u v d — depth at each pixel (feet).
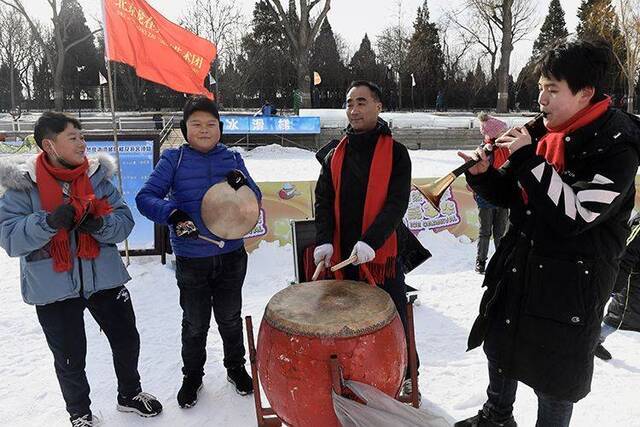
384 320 7.13
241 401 10.20
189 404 9.94
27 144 43.62
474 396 10.07
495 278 7.41
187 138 9.74
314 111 67.26
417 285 16.55
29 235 7.91
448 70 147.95
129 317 9.49
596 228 6.42
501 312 7.29
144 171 19.31
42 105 151.64
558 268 6.49
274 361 7.03
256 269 18.17
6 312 14.61
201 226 9.54
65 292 8.52
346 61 167.94
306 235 12.45
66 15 120.26
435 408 9.80
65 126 8.30
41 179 8.30
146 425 9.46
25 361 11.83
